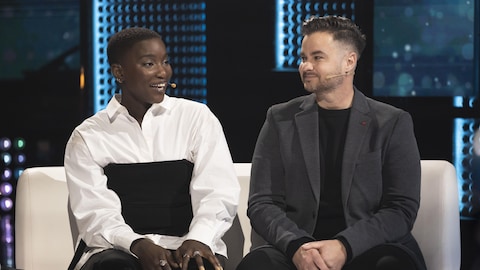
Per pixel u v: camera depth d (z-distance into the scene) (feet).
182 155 15.17
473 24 24.77
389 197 14.44
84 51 25.09
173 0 25.22
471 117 24.80
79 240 15.08
